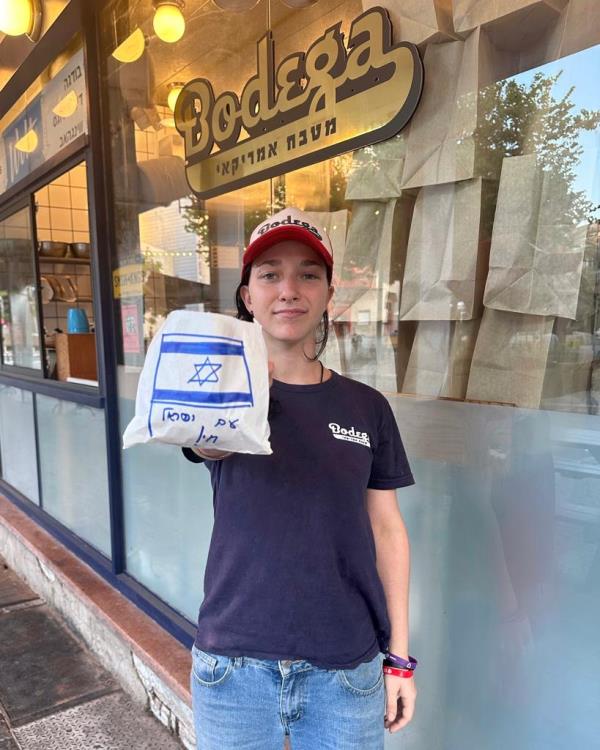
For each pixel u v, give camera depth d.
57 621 2.73
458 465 1.35
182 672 1.89
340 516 0.96
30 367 3.56
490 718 1.34
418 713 1.48
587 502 1.14
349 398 1.05
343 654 0.96
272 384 1.02
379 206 1.49
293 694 0.96
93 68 2.38
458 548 1.37
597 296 1.13
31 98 2.98
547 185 1.19
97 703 2.13
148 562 2.41
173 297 2.26
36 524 3.38
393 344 1.49
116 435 2.54
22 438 3.71
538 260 1.21
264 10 1.72
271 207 1.80
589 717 1.16
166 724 1.98
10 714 2.07
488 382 1.30
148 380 0.85
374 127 1.45
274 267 1.03
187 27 2.00
